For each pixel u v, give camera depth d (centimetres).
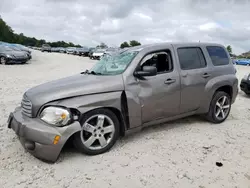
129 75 362
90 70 444
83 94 325
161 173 292
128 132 365
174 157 334
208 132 432
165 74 397
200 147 367
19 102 632
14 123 324
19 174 285
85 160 322
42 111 308
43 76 1176
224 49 504
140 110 366
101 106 331
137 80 367
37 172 290
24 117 322
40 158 311
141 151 351
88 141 329
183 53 430
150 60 391
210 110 467
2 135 400
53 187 262
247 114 564
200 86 439
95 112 330
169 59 410
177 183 271
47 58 2653
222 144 380
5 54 1692
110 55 441
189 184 269
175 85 404
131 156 335
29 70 1433
